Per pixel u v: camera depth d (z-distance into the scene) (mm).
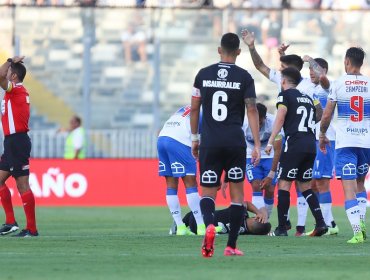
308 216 60219
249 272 25797
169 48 89812
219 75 29453
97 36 89500
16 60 38625
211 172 29453
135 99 88688
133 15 89688
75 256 30516
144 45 89688
